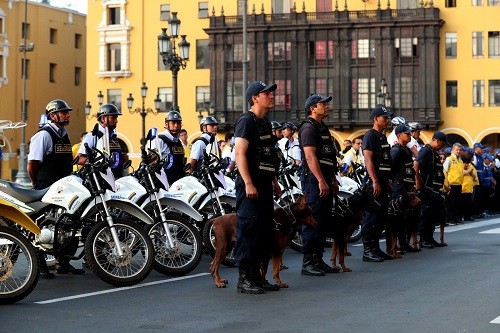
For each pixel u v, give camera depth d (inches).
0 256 424.5
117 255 476.7
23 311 400.8
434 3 2495.1
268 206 456.4
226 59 2586.1
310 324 360.8
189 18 2669.8
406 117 2476.6
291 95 2539.4
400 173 631.8
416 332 340.5
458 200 1010.7
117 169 582.6
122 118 2714.1
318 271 522.0
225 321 371.9
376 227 597.6
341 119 2503.7
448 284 471.8
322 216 523.2
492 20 2455.7
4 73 2839.6
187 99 2669.8
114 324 367.6
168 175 643.5
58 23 3073.3
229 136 922.7
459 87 2480.3
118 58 2726.4
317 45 2529.5
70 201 485.7
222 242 476.7
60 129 545.6
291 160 703.1
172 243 526.9
